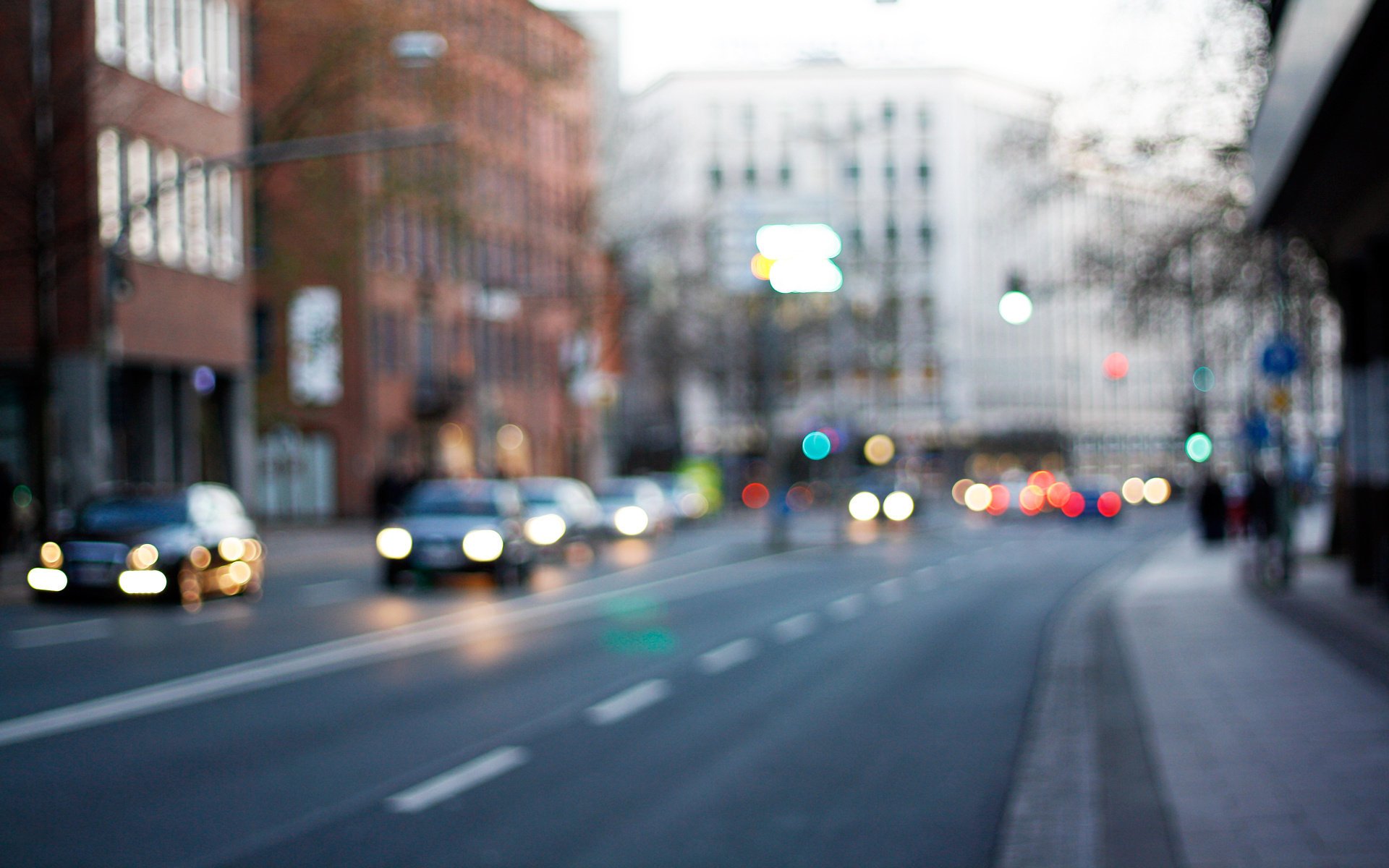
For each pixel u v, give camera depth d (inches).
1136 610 965.8
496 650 756.6
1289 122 623.2
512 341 3125.0
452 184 1657.2
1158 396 5457.7
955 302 4820.4
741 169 4867.1
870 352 3437.5
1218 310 1173.7
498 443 3029.0
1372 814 354.6
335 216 1649.9
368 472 2529.5
